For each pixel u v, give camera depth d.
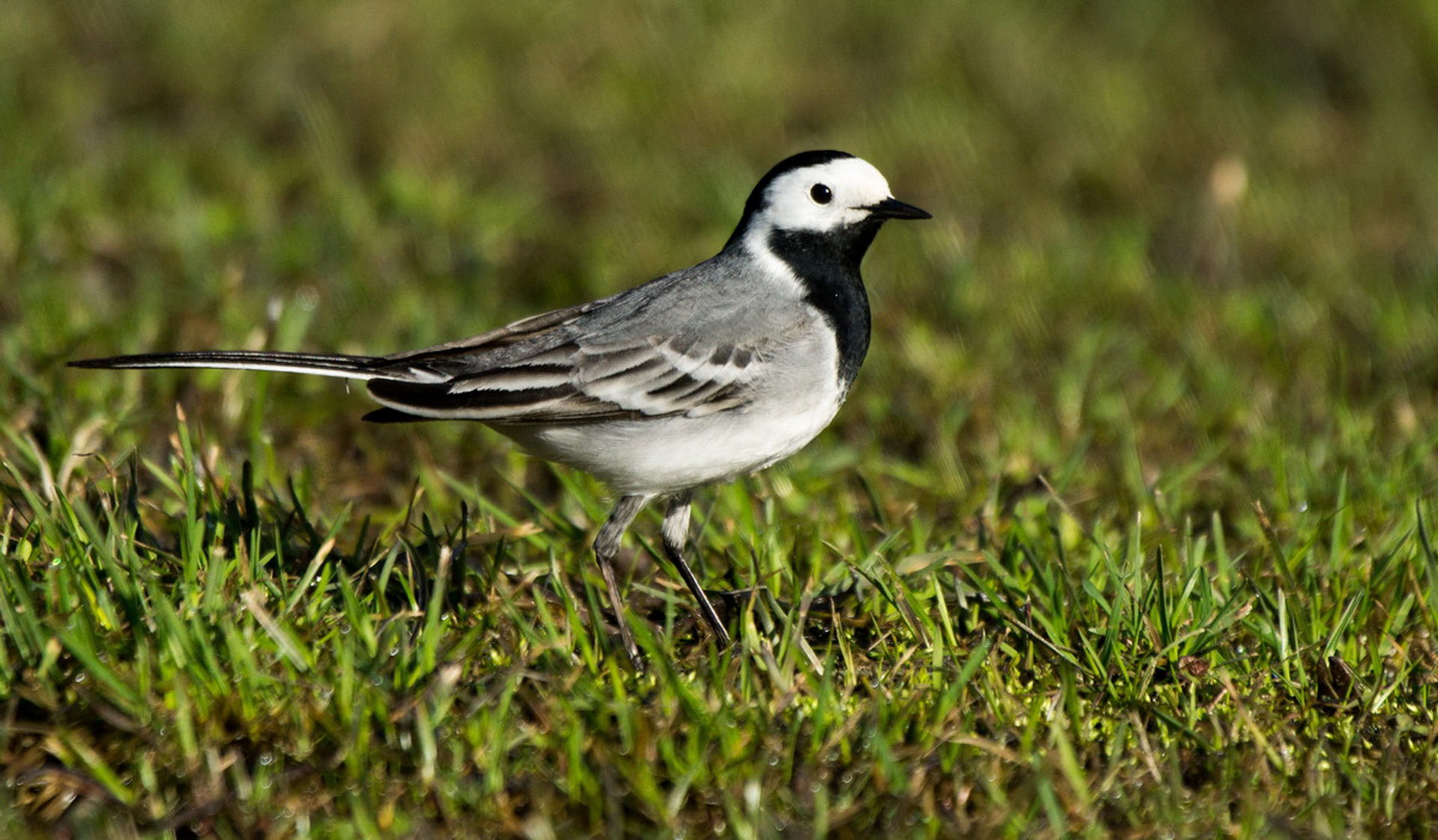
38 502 9.12
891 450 13.17
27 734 7.89
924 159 19.64
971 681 8.76
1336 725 8.79
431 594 9.36
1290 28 23.31
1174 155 20.14
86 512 8.68
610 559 9.95
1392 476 11.73
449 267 15.98
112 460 10.91
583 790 7.73
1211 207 18.27
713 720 8.01
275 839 7.53
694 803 7.80
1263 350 15.00
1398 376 14.40
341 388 13.05
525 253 17.02
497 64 21.20
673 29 22.03
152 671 8.06
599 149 19.52
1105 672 8.88
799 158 10.32
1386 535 10.73
